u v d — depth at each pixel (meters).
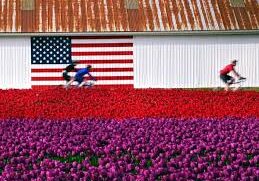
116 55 83.94
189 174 28.44
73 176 28.23
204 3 87.44
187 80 85.38
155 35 84.44
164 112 48.12
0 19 83.88
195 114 47.53
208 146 34.78
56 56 83.69
